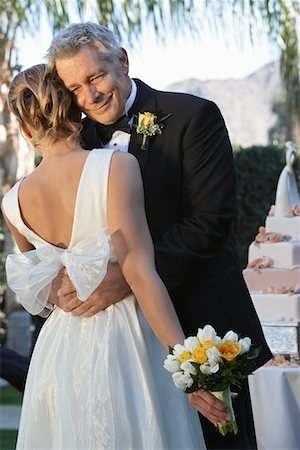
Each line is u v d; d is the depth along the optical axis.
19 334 11.10
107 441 3.11
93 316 3.27
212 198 3.60
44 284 3.28
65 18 9.29
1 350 6.59
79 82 3.38
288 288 4.85
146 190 3.63
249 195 13.05
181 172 3.66
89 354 3.21
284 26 9.70
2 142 11.05
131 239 3.13
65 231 3.25
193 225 3.55
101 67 3.41
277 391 4.52
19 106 3.29
